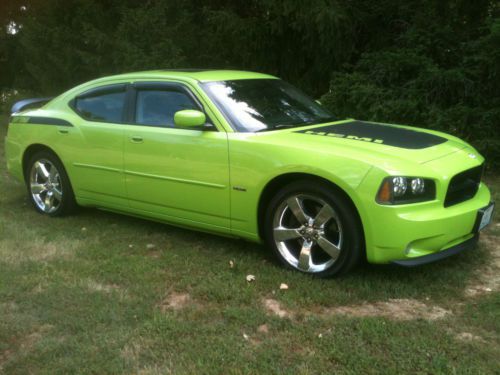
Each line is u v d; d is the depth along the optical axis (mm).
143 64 10141
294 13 9859
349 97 9125
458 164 4320
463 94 8547
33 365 3248
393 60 8898
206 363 3205
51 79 12586
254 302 3963
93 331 3578
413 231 3949
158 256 4902
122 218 6035
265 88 5402
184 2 11219
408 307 3891
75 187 5840
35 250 5043
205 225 4922
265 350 3320
